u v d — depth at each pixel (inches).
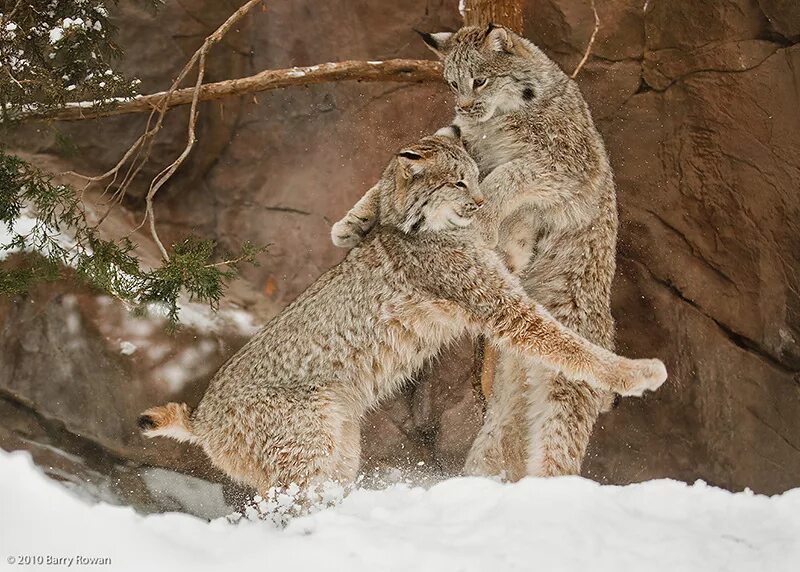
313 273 539.8
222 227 549.0
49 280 468.8
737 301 494.9
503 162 425.4
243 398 391.9
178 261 420.5
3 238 482.0
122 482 477.1
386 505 323.6
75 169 534.3
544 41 518.3
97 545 264.5
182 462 482.0
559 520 294.5
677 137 499.2
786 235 476.4
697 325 506.6
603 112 510.9
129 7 534.3
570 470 410.3
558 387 412.8
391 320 406.0
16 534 264.5
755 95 475.8
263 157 551.2
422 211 398.9
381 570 264.1
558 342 393.4
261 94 550.0
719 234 495.5
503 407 430.6
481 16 453.7
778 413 491.2
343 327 402.3
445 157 397.7
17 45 441.1
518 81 418.0
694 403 510.0
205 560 267.9
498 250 431.2
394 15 540.4
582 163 423.8
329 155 545.0
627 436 526.6
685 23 493.0
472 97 414.3
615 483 526.6
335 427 392.8
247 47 551.2
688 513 314.0
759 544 288.4
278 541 283.4
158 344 489.1
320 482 385.1
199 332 501.0
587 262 430.3
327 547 273.4
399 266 406.0
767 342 490.0
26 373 474.6
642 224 511.5
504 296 398.6
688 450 513.0
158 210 545.3
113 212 532.1
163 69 538.3
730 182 488.4
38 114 454.0
